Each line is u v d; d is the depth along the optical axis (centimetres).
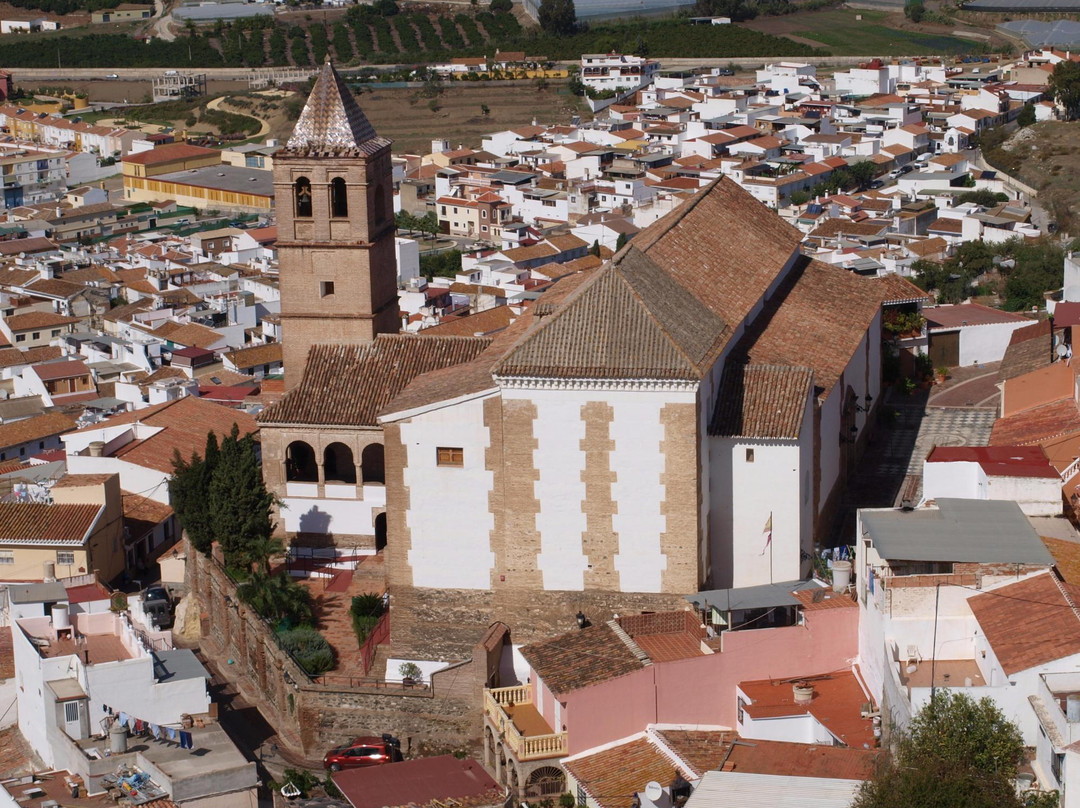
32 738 9362
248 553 10125
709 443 9088
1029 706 6656
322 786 8419
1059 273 17888
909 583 7456
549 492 8850
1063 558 7675
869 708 7575
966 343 13988
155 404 16062
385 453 9038
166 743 8619
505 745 8144
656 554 8825
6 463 15312
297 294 11162
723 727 8131
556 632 9019
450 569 9100
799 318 11106
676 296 9669
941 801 6241
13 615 10156
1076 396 10138
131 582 12456
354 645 9494
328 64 11100
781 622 8431
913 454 11806
